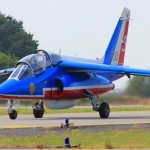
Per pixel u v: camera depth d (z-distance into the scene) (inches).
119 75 6476.4
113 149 3129.9
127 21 6815.9
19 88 5275.6
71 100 5821.9
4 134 3818.9
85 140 3513.8
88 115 6254.9
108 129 4109.3
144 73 5920.3
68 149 3132.4
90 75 5949.8
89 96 5871.1
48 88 5516.7
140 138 3597.4
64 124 4372.5
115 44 6683.1
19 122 4886.8
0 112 6776.6
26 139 3558.1
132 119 5339.6
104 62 6545.3
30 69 5398.6
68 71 5792.3
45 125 4500.5
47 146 3260.3
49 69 5565.9
